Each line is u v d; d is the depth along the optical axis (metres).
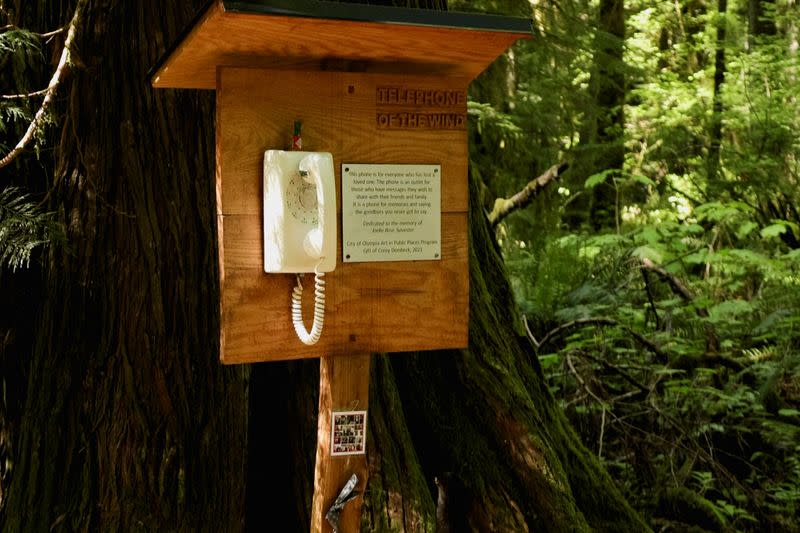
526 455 3.53
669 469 5.05
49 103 3.07
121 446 3.06
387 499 3.17
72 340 3.11
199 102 3.16
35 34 3.03
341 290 2.31
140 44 3.11
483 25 2.18
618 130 10.37
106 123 3.11
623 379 5.91
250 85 2.20
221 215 2.18
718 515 4.59
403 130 2.35
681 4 13.30
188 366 3.12
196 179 3.16
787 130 10.02
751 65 10.80
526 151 8.55
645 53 11.73
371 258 2.33
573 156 9.98
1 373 3.21
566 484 3.55
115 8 3.10
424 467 3.51
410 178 2.36
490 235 4.02
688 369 5.91
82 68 3.08
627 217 10.71
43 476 3.08
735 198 9.80
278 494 3.37
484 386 3.57
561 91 8.59
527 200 7.33
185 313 3.13
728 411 5.54
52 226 3.04
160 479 3.06
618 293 6.79
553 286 6.54
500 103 8.18
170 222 3.12
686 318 6.35
